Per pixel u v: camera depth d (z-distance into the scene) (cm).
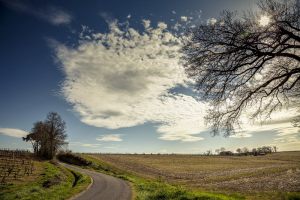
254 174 5962
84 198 2616
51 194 2805
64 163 10075
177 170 8344
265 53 1177
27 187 3453
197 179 5900
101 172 6950
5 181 4028
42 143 11644
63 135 11625
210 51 1251
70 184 4175
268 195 2708
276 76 1296
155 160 12319
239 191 3366
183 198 2141
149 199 2386
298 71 1177
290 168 6825
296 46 1140
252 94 1304
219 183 4722
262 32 1133
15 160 7475
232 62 1246
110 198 2608
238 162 11550
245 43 1172
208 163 11062
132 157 13800
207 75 1272
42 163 8194
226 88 1305
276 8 1123
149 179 5856
